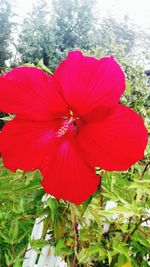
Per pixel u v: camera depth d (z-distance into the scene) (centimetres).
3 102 18
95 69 18
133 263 39
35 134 18
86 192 18
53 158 18
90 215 31
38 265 50
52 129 19
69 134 19
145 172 37
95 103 18
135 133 17
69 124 19
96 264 43
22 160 18
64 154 18
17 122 18
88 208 31
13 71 18
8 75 18
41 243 40
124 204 33
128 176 39
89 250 36
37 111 18
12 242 42
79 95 18
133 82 148
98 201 37
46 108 18
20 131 18
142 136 17
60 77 18
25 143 18
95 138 18
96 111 18
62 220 31
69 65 18
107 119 18
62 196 18
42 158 18
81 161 18
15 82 18
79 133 18
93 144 18
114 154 17
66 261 42
